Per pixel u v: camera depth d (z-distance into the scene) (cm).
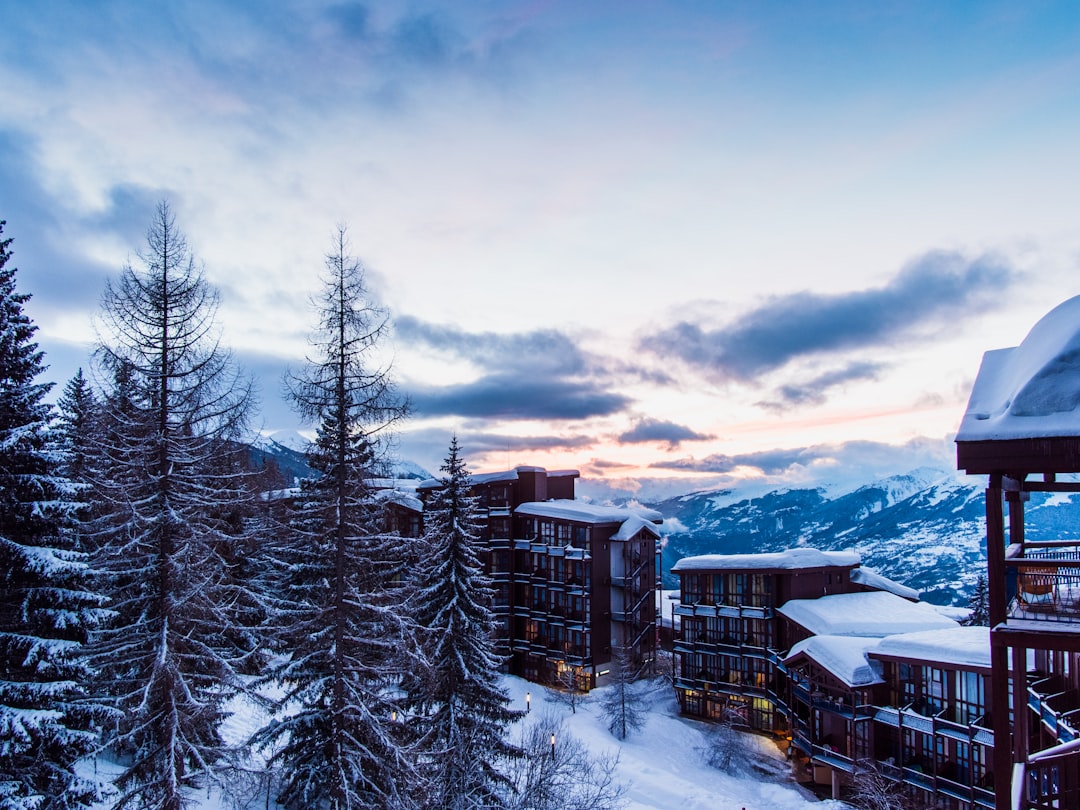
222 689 2253
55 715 1544
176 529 1823
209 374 1934
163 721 1798
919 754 3206
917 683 3269
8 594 1611
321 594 2195
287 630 2098
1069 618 1340
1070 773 1523
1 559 1579
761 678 4419
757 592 4556
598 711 4447
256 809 2384
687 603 4834
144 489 1845
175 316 1912
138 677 1811
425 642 2495
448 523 2769
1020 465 1288
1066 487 1452
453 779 2425
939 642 3216
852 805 3125
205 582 1858
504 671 5312
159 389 1866
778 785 3488
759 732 4294
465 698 2611
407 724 2509
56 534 1714
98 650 1725
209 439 1956
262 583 2947
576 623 5038
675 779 3381
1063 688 2123
